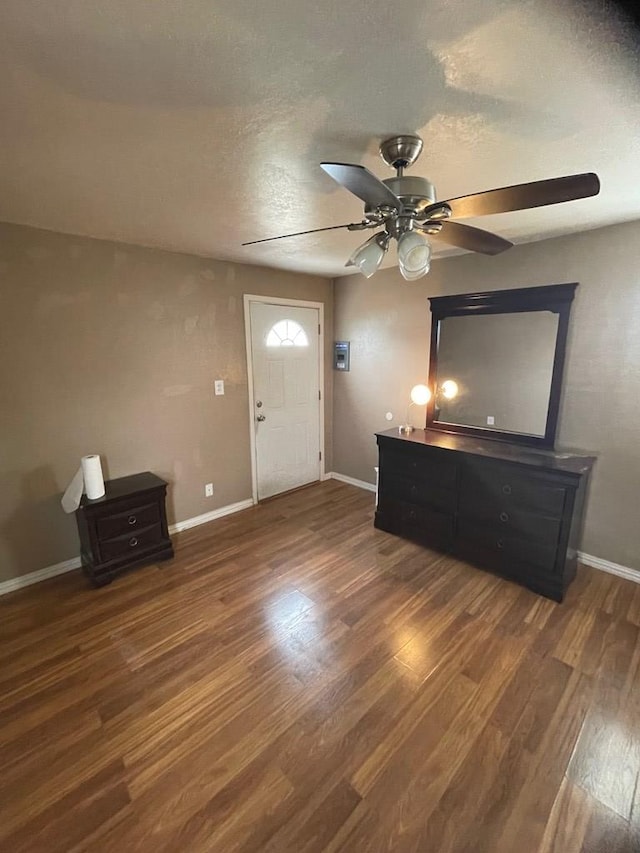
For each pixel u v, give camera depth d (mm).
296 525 3457
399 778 1439
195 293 3178
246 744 1565
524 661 1956
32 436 2545
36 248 2422
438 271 3330
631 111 1255
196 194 1899
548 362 2771
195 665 1950
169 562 2879
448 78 1096
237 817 1327
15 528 2543
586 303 2588
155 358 3035
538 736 1585
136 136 1382
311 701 1750
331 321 4293
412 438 3104
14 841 1268
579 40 945
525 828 1290
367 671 1905
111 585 2607
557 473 2342
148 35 932
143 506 2746
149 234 2555
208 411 3418
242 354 3576
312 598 2459
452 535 2887
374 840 1264
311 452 4379
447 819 1316
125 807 1356
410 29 918
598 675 1868
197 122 1301
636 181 1783
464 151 1522
